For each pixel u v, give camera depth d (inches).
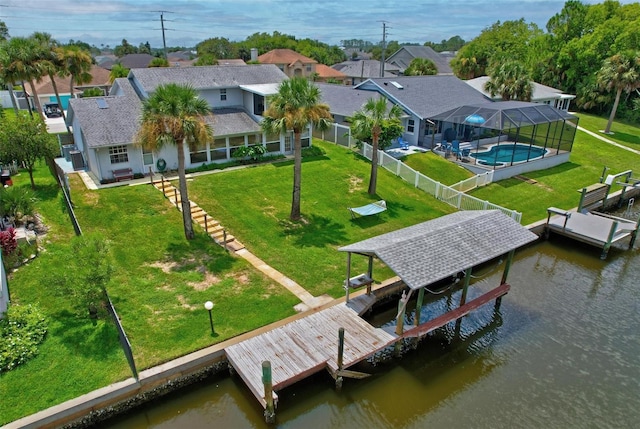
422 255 585.9
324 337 570.9
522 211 1065.5
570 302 741.3
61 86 2170.3
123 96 1104.8
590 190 1113.4
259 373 502.0
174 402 510.9
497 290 709.3
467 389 547.2
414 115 1392.7
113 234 781.9
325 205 977.5
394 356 601.9
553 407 516.4
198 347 535.8
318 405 517.0
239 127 1149.7
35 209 837.8
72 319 570.6
